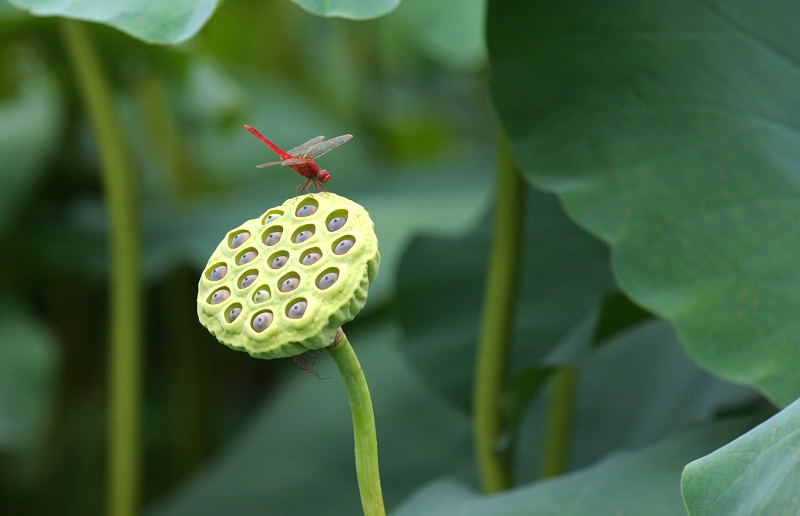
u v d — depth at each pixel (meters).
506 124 1.68
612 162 1.66
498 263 1.82
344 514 2.69
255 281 1.40
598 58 1.68
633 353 2.64
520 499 1.63
